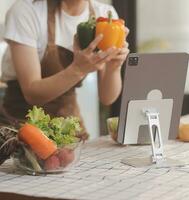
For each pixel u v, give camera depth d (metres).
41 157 1.63
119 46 1.98
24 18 2.24
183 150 2.01
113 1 4.04
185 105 3.87
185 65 1.87
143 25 4.06
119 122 1.85
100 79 2.43
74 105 2.48
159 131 1.83
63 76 2.12
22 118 2.43
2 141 1.65
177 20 4.02
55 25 2.31
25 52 2.23
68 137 1.65
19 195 1.46
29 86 2.20
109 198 1.40
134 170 1.70
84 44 2.02
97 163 1.79
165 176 1.62
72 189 1.49
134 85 1.81
